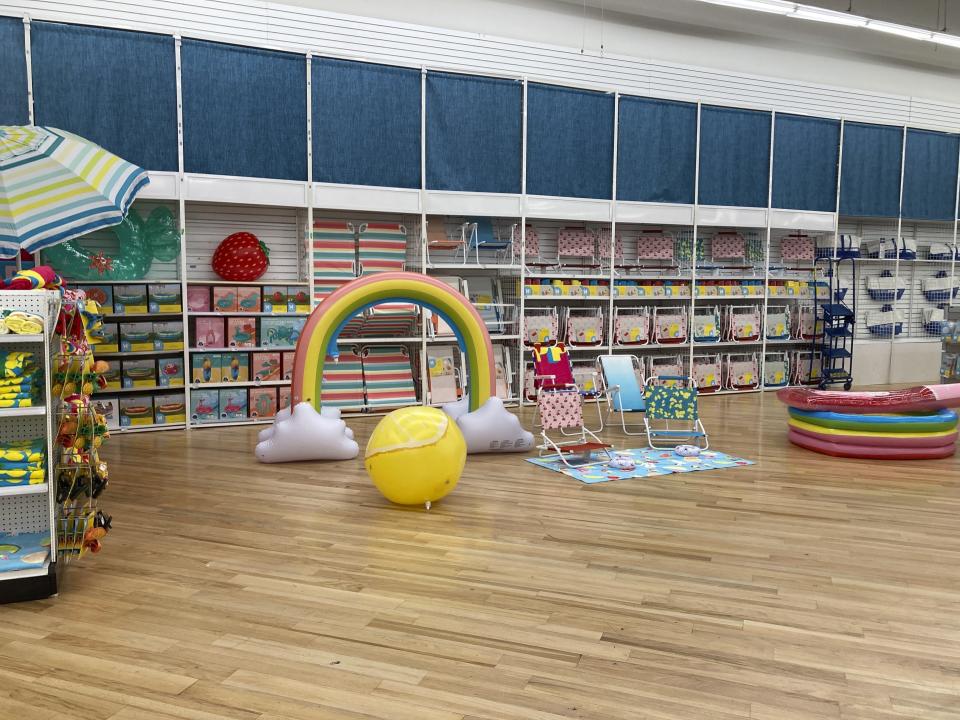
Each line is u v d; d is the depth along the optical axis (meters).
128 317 6.78
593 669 2.54
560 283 8.33
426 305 5.84
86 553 3.64
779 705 2.32
